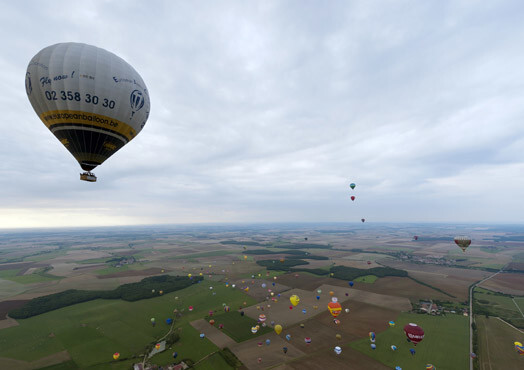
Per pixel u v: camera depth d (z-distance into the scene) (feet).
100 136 94.58
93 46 94.43
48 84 87.51
